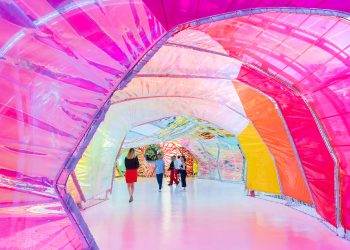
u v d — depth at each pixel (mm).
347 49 5996
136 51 4488
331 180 8047
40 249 3910
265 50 7258
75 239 4250
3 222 3727
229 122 14398
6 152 3766
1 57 3227
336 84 7031
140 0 3865
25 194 3934
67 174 4359
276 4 4941
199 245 6336
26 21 3141
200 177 29656
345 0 4961
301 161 9570
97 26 3719
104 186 13508
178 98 13648
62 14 3322
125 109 14211
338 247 6168
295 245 6324
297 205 11328
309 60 6902
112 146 14266
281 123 10766
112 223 8562
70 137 4254
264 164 13516
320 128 8188
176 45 7609
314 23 5691
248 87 10828
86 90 4234
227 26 6176
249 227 8008
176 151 34844
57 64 3703
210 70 9500
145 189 19391
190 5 4336
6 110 3529
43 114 3867
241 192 16688
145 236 7070
